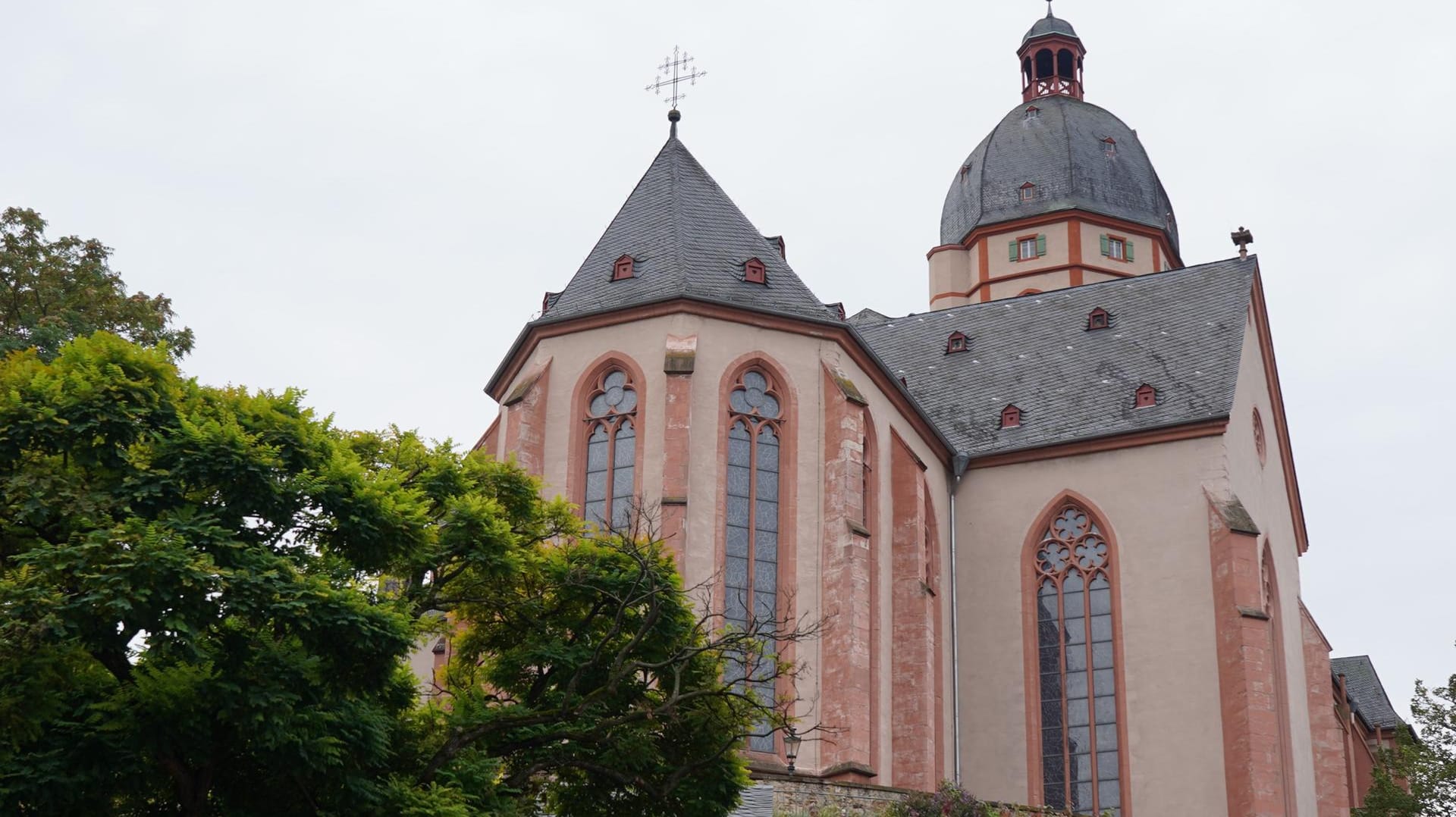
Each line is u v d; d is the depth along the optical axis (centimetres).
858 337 4531
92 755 2209
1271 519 5359
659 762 2716
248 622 2275
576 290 4669
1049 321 5722
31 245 4150
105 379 2425
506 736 2669
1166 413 5044
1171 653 4734
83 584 2145
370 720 2395
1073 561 4966
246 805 2367
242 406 2555
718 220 4769
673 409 4253
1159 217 7181
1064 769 4791
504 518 2880
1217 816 4528
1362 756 7050
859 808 3756
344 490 2464
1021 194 7138
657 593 2683
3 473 2362
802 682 4134
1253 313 5556
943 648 4872
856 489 4334
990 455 5138
